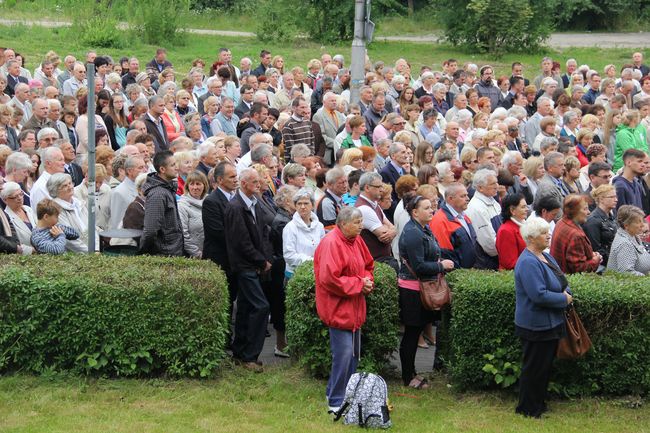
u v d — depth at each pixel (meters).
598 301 8.30
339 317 7.89
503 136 13.20
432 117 14.60
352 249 7.91
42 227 9.12
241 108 16.03
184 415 7.70
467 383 8.59
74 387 8.12
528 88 18.36
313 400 8.27
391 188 10.63
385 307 8.61
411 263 8.50
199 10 40.69
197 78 17.53
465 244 9.48
